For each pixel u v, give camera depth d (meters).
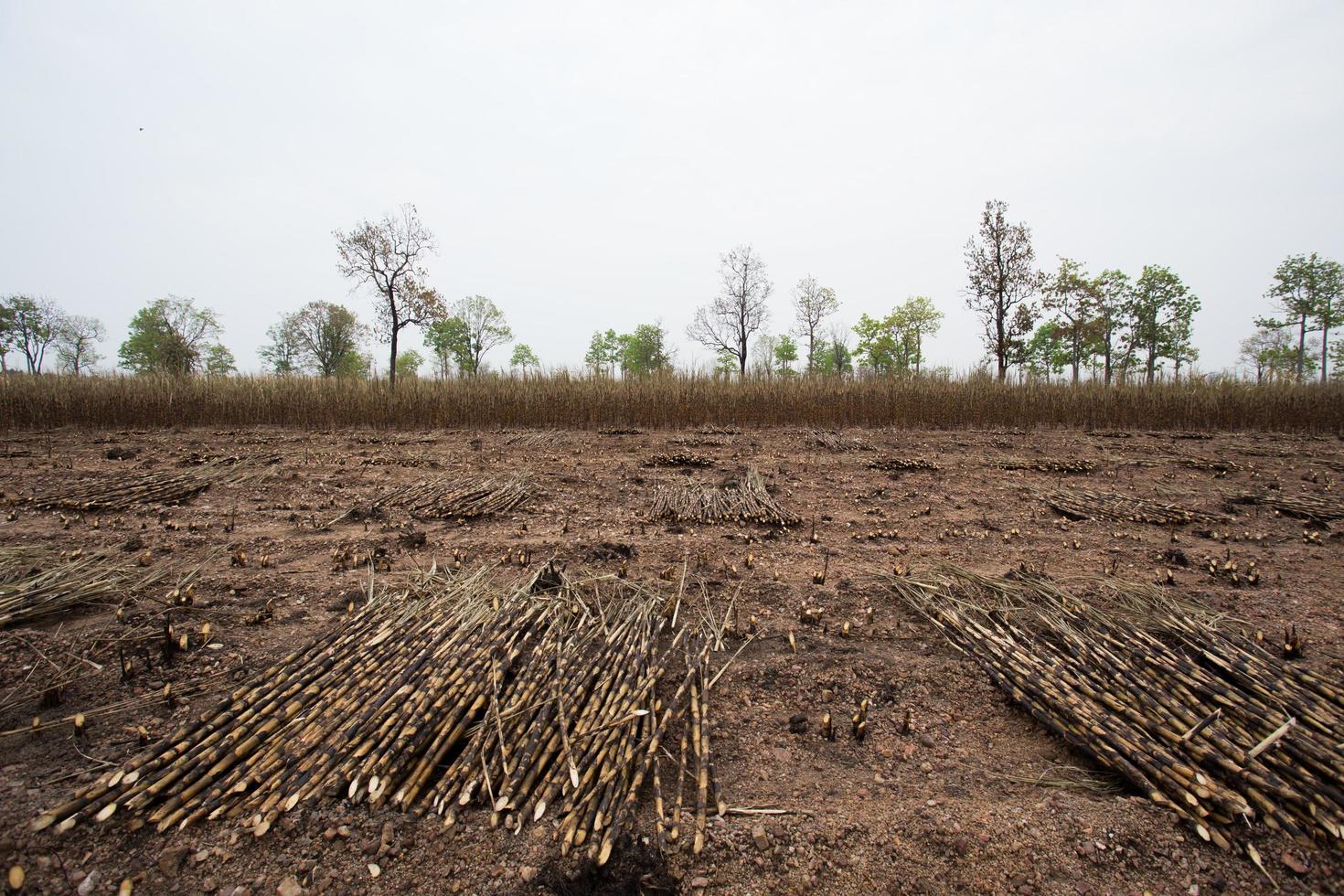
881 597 4.60
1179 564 5.41
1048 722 3.15
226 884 2.21
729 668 3.62
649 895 2.27
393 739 2.75
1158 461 10.13
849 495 7.82
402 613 3.84
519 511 6.95
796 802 2.65
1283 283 29.30
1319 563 5.46
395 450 10.82
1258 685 3.25
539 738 2.81
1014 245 21.67
